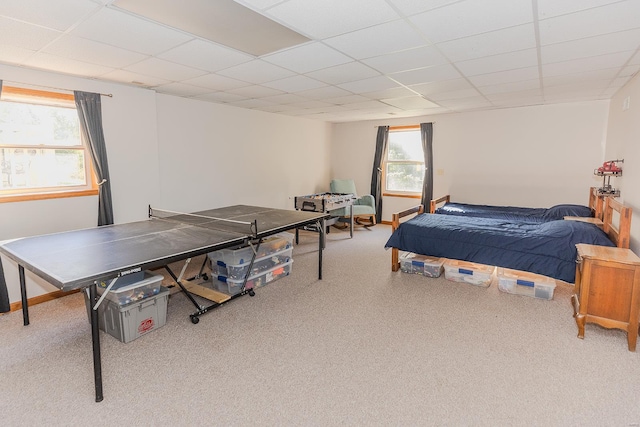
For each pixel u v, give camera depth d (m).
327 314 3.08
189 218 3.88
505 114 5.73
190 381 2.14
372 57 2.93
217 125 5.18
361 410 1.89
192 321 2.90
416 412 1.88
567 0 1.90
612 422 1.79
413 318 3.00
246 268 3.53
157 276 2.83
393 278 4.04
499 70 3.36
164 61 3.03
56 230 3.50
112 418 1.84
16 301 3.23
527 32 2.37
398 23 2.22
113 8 1.99
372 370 2.25
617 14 2.08
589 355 2.41
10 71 3.12
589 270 2.56
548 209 5.02
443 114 6.32
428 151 6.45
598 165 5.10
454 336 2.69
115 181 3.95
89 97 3.60
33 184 3.43
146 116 4.20
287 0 1.89
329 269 4.39
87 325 2.90
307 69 3.31
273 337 2.68
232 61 3.04
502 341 2.61
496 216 4.93
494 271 4.25
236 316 3.04
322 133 7.46
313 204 5.70
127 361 2.36
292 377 2.18
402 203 7.10
